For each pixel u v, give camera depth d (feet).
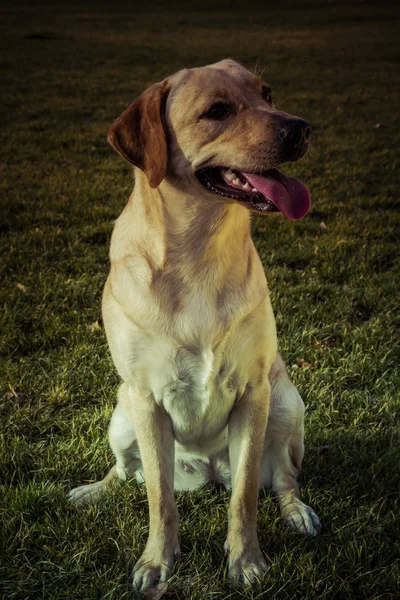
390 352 13.10
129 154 8.30
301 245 18.40
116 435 9.58
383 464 9.86
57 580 8.12
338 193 23.89
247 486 8.55
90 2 145.69
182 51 66.69
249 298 8.25
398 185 24.71
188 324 8.11
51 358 13.03
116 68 56.59
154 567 8.27
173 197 8.16
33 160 29.04
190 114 8.10
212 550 8.66
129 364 8.50
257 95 8.66
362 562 8.21
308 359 13.07
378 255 17.66
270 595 7.89
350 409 11.43
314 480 9.92
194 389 8.46
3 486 9.70
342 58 62.75
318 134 33.83
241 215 8.34
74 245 18.51
